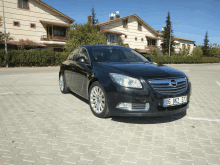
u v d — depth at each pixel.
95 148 2.55
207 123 3.49
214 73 13.41
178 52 48.44
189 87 3.57
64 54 22.52
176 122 3.52
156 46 43.41
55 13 28.81
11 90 6.50
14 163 2.20
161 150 2.50
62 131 3.10
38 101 5.00
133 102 3.09
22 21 25.75
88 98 4.13
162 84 3.17
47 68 18.55
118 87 3.16
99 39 23.50
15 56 19.45
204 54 68.12
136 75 3.18
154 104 3.11
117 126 3.30
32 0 26.38
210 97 5.67
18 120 3.61
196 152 2.46
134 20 37.66
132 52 4.89
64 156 2.35
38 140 2.78
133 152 2.45
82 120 3.58
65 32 30.44
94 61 4.12
